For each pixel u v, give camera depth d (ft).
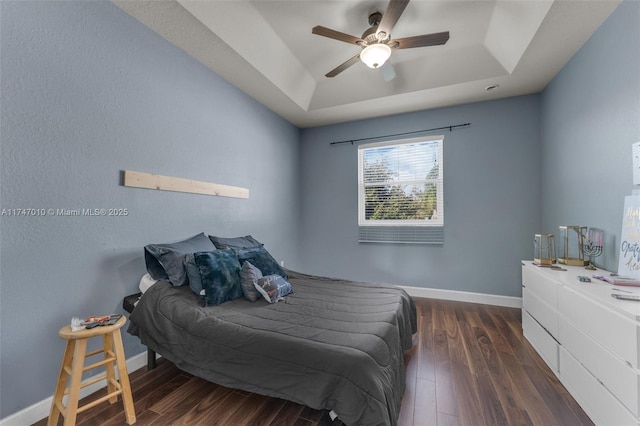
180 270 6.72
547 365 6.63
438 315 10.04
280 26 8.27
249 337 4.91
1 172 4.65
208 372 5.05
